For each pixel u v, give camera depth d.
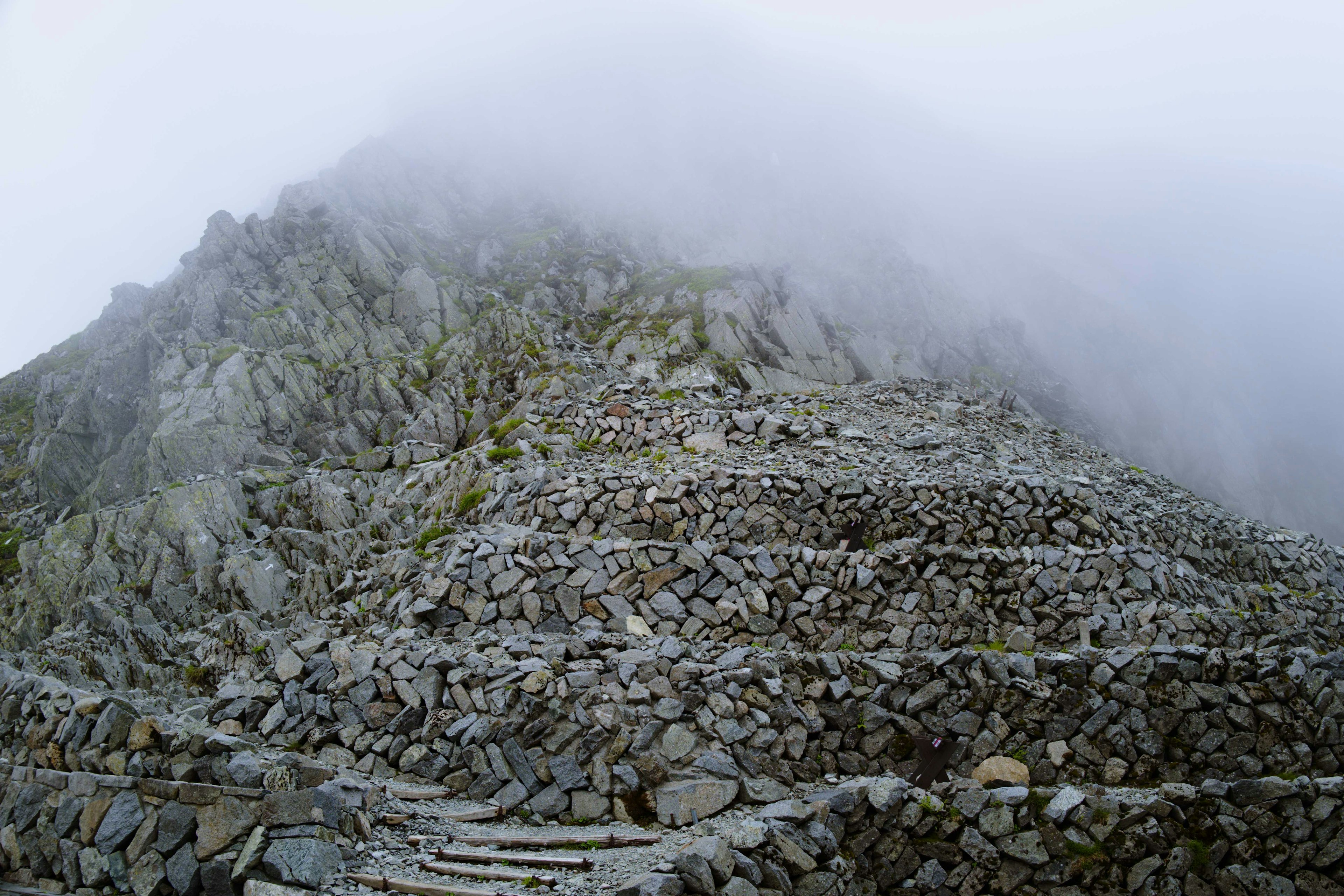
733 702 12.43
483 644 14.09
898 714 13.12
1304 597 23.53
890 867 10.68
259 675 14.78
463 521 21.39
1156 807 11.01
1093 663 13.46
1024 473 23.95
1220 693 13.04
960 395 36.56
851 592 16.39
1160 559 19.06
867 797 10.88
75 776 9.89
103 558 27.38
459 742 12.35
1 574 32.50
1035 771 12.69
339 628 18.00
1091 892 10.58
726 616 15.77
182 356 40.38
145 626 24.70
